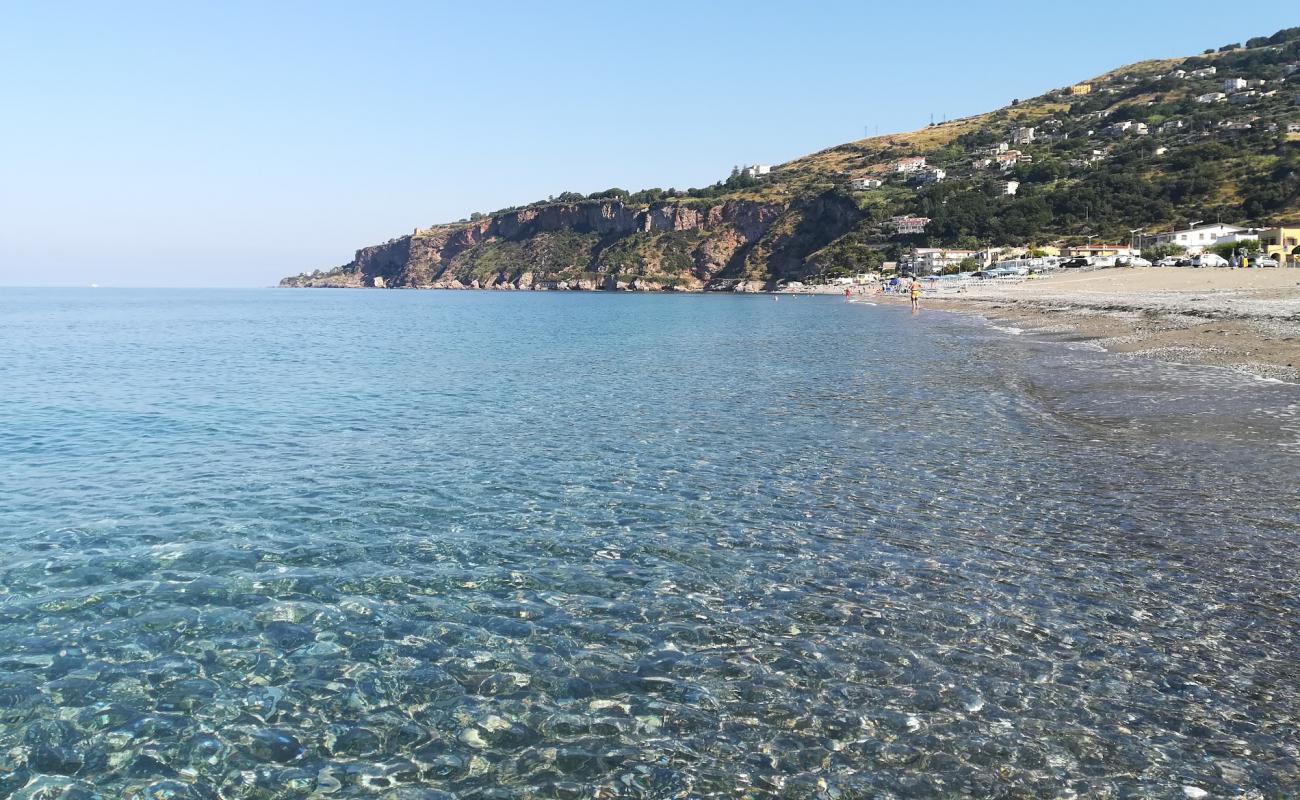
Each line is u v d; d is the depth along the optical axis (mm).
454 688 8242
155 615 9977
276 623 9758
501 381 32406
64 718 7766
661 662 8656
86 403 27203
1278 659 8336
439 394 28766
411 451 19078
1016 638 8930
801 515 13539
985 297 95938
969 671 8258
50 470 17438
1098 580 10414
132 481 16453
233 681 8445
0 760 7117
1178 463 15953
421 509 14352
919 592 10242
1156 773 6609
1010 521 12875
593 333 64062
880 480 15625
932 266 170875
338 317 100312
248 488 15844
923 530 12602
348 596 10539
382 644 9203
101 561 11820
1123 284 88500
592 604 10156
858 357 39250
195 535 13008
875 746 7070
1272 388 23547
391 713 7824
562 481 16109
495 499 14906
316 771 6969
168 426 22672
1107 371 29188
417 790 6688
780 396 26859
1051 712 7492
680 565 11430
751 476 16234
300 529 13281
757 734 7316
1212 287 72500
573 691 8125
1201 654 8477
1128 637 8875
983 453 17578
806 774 6730
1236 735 7094
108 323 85875
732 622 9555
